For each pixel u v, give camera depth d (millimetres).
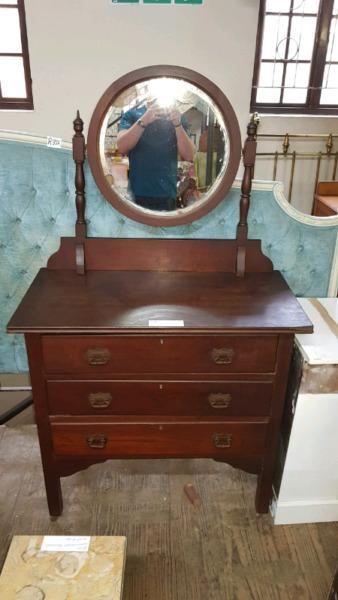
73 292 1467
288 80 2961
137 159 1495
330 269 1766
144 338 1324
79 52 2609
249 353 1362
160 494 1742
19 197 1636
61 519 1632
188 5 2504
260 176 3141
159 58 2635
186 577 1457
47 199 1644
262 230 1694
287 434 1515
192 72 1396
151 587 1427
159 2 2490
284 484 1567
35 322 1289
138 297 1444
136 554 1521
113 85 1402
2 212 1658
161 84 1413
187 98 1431
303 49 2891
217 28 2562
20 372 1979
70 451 1510
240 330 1292
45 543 1248
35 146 1558
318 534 1607
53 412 1437
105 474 1824
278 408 1454
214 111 1443
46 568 1186
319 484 1576
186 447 1524
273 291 1512
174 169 1510
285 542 1576
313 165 3115
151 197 1549
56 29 2545
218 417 1471
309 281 1790
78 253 1589
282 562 1510
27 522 1620
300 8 2785
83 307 1375
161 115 1443
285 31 2844
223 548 1549
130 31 2559
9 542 1546
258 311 1382
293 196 3203
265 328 1294
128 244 1602
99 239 1594
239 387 1417
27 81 2797
